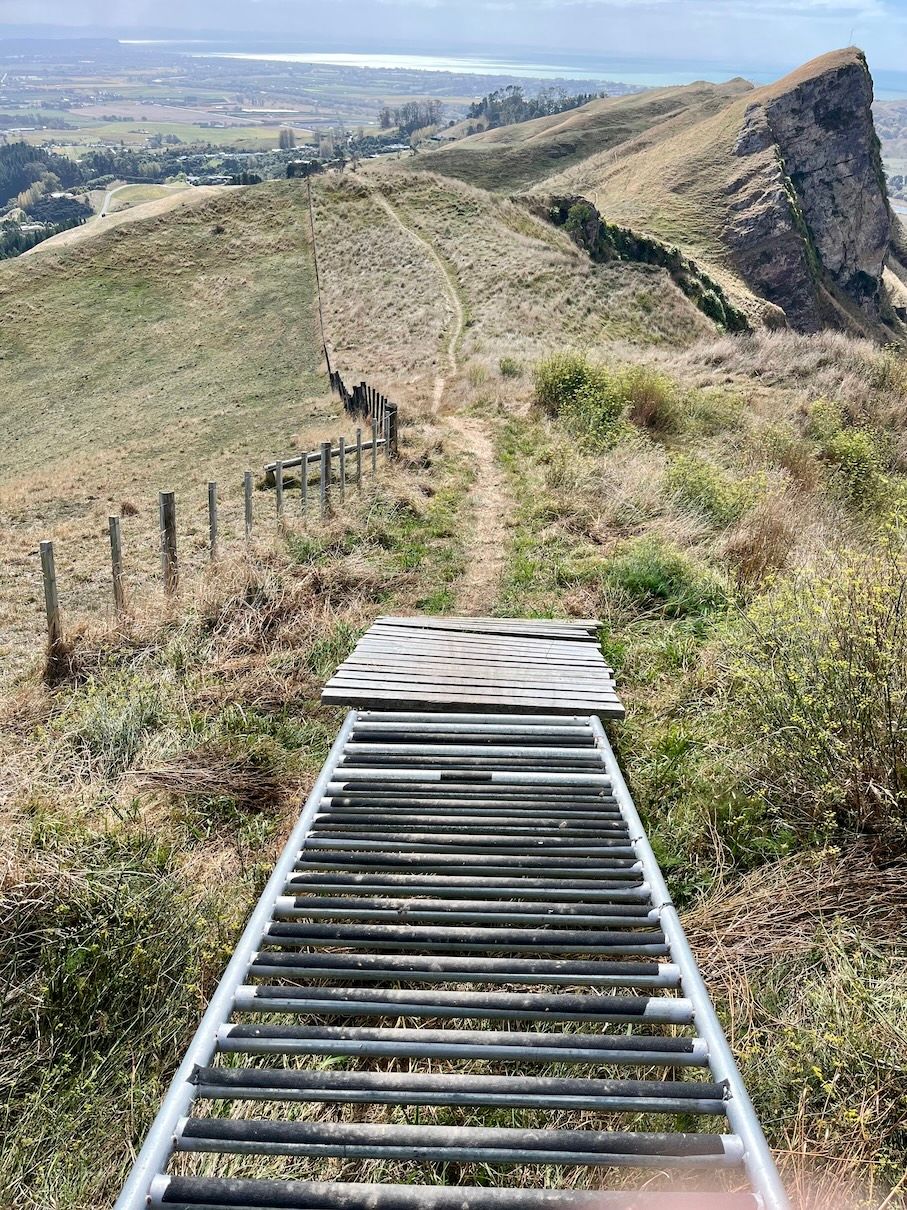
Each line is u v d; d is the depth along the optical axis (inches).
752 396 693.9
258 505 512.7
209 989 130.9
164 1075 118.4
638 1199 86.6
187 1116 98.0
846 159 3221.0
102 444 1071.0
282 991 115.2
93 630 278.5
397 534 376.8
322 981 128.3
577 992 131.0
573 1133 93.7
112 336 1581.0
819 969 133.6
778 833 165.5
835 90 3196.4
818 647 181.5
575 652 248.4
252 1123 94.9
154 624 280.7
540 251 1776.6
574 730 201.9
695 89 6540.4
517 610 305.4
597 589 314.5
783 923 143.4
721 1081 100.1
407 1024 124.9
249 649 268.5
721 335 1676.9
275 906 135.9
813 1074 111.0
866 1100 109.0
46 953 127.6
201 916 142.4
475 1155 91.7
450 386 860.0
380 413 649.0
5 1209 100.5
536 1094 100.5
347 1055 108.3
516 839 156.9
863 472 492.1
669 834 170.1
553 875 148.8
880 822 157.0
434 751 193.0
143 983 128.2
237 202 2014.0
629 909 137.0
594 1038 107.7
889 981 124.8
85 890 136.4
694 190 3174.2
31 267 1802.4
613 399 598.9
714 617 275.6
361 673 226.8
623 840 159.0
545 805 171.8
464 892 142.2
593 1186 99.6
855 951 135.1
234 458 770.8
